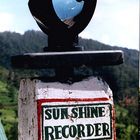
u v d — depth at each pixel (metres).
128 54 119.81
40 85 2.88
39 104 2.86
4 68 103.44
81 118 2.96
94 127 2.99
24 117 2.99
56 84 2.93
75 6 2.92
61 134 2.90
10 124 73.06
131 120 75.56
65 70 2.95
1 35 123.38
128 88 87.12
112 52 2.93
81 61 2.86
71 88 2.95
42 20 2.91
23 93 3.02
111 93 3.06
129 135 68.56
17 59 2.81
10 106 93.44
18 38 123.44
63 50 2.91
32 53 2.77
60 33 2.91
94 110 3.00
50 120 2.88
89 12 2.94
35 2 2.88
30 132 2.90
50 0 2.86
